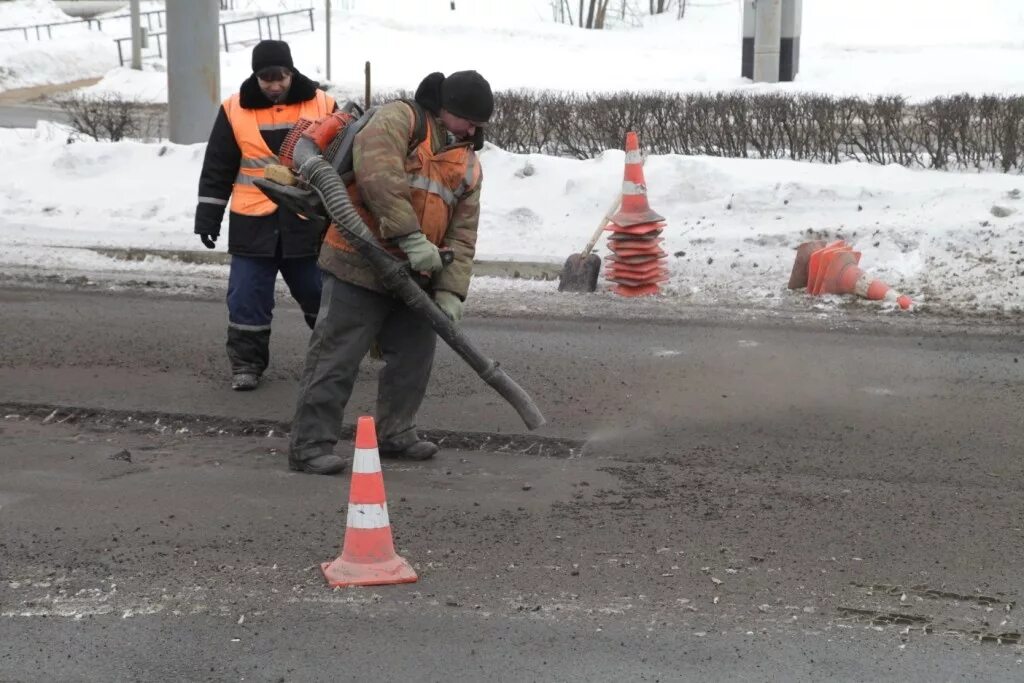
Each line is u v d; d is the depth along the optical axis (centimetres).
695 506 552
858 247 1104
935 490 579
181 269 1145
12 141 1873
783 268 1088
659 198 1259
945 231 1106
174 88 1683
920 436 666
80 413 697
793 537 515
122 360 818
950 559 493
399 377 609
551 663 400
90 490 562
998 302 982
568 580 466
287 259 741
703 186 1261
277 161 718
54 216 1337
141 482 575
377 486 466
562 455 636
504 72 3531
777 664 401
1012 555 498
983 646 416
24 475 584
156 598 446
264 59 704
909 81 2848
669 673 394
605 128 1594
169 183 1407
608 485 581
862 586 465
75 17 4447
